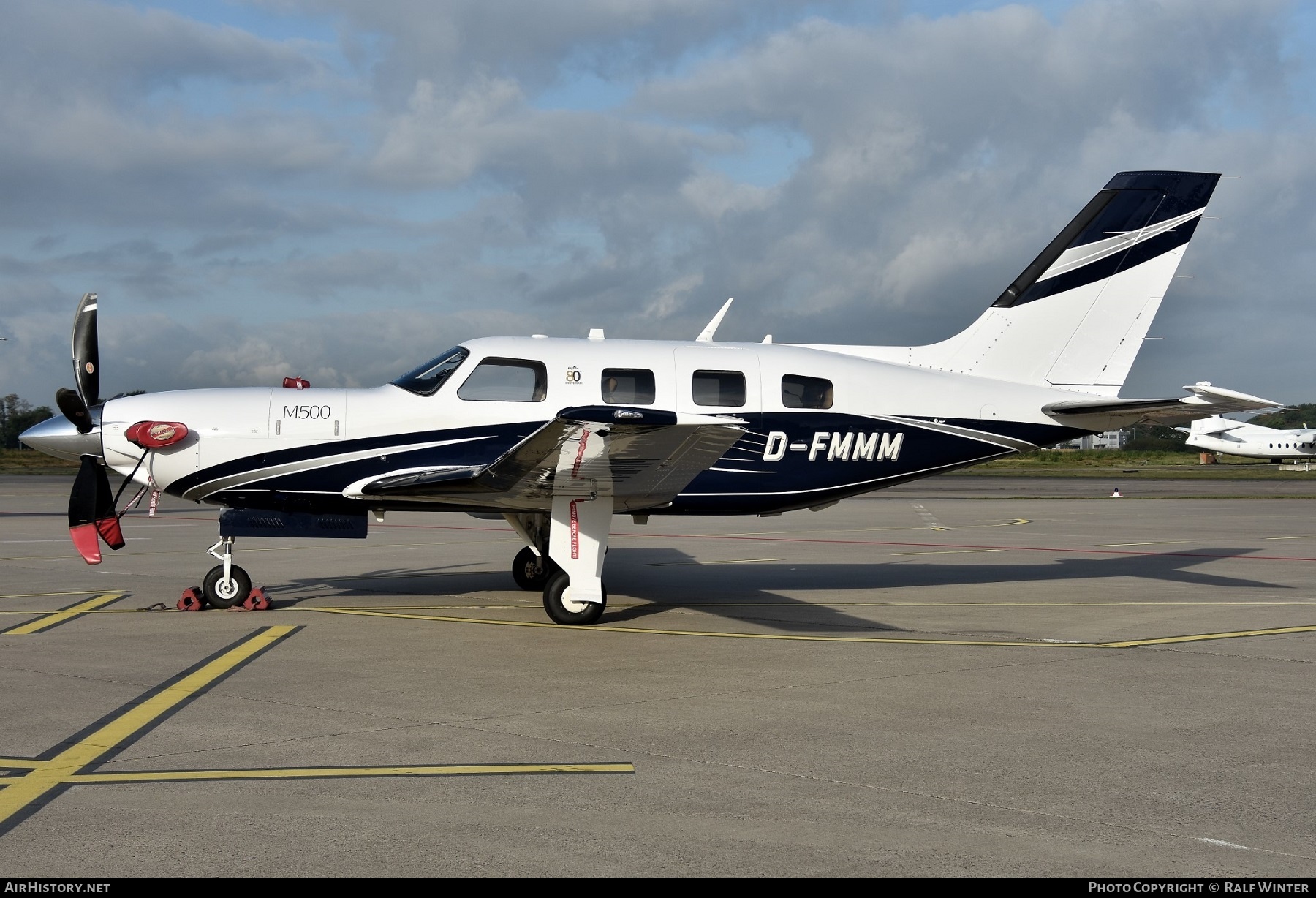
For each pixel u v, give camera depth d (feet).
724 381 33.01
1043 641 26.45
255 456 31.07
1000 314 35.60
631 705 19.17
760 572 42.68
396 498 30.55
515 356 32.24
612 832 12.53
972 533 62.69
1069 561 47.26
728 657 24.08
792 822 12.96
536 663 23.13
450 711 18.60
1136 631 28.17
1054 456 288.30
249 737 16.67
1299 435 213.66
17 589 35.86
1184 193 35.68
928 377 34.73
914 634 27.58
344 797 13.74
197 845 12.01
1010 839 12.46
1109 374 35.65
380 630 27.50
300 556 47.75
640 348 33.12
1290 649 25.48
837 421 33.45
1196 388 29.66
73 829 12.50
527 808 13.37
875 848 12.10
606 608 32.12
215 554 31.12
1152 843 12.35
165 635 26.45
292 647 24.93
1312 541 57.06
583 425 23.89
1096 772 15.17
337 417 31.40
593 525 28.99
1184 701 19.80
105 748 15.97
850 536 60.54
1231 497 103.19
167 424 30.66
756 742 16.63
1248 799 13.98
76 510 31.19
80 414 30.81
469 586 37.52
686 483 29.09
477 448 31.58
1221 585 38.86
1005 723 17.98
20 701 19.08
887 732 17.34
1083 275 35.58
